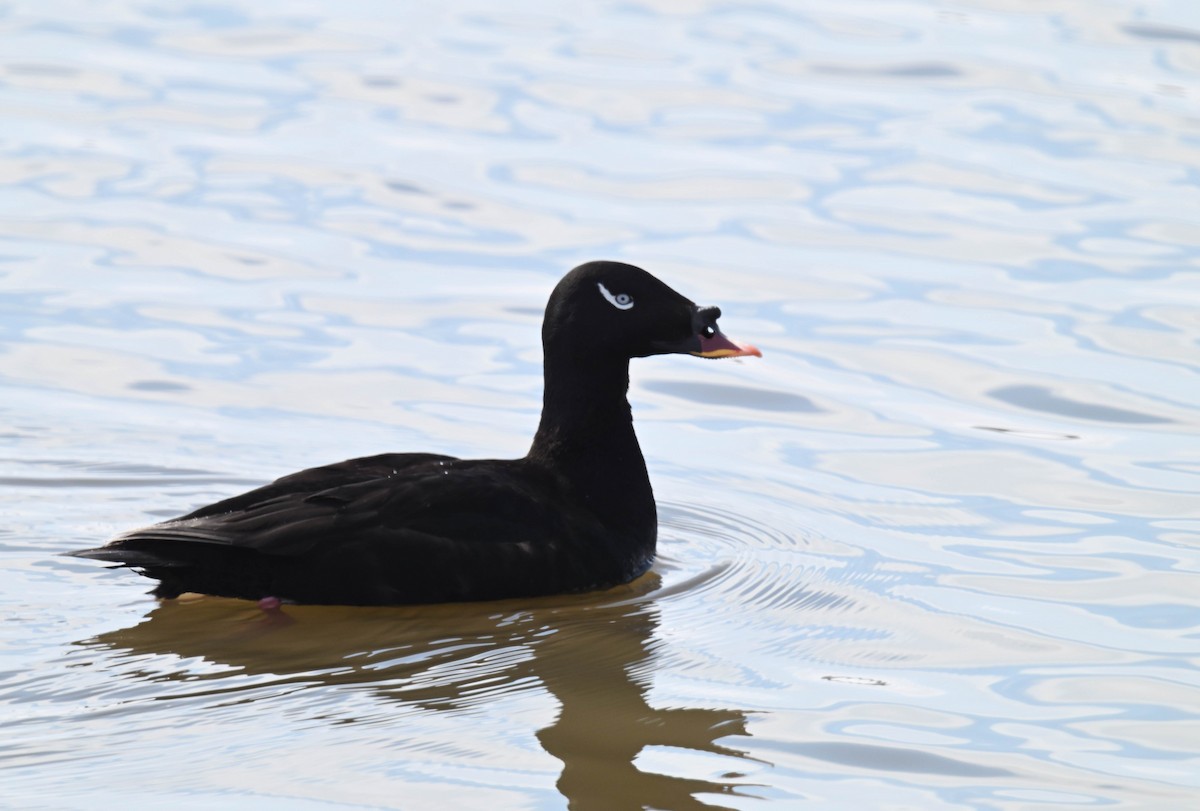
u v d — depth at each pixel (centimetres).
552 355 1167
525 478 1141
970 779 855
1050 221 1881
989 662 1005
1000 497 1291
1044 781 855
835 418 1465
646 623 1062
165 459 1323
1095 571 1152
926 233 1859
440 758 865
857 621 1070
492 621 1055
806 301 1695
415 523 1067
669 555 1193
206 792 823
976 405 1481
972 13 2588
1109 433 1416
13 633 1014
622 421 1173
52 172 1972
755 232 1862
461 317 1653
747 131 2144
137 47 2397
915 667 998
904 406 1483
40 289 1677
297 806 809
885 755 879
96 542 1170
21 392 1444
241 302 1670
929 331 1633
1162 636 1045
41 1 2577
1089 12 2575
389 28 2509
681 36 2494
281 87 2259
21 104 2169
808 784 847
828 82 2308
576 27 2528
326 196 1939
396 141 2102
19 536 1173
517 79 2312
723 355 1155
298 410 1437
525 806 815
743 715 927
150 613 1055
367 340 1595
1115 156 2045
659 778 847
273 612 1053
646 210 1917
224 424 1400
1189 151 2052
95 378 1484
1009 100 2225
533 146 2097
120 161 2011
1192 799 838
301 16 2550
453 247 1819
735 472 1354
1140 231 1847
